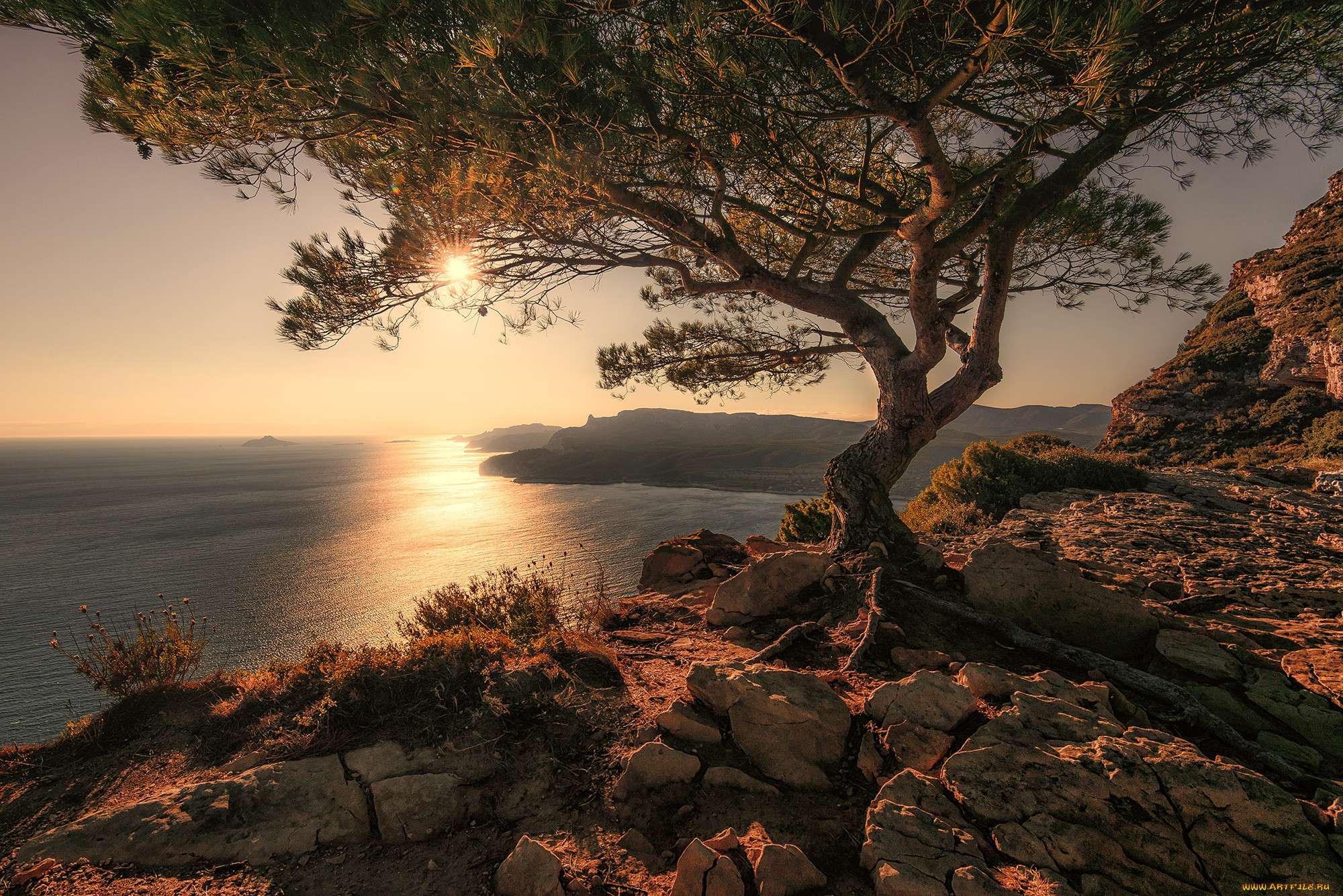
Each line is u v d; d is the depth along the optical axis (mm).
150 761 3564
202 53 3057
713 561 9125
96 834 2865
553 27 3574
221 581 95312
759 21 3441
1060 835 2641
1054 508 12547
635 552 102375
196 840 2896
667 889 2627
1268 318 33188
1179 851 2529
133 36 2992
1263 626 5285
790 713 3676
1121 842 2590
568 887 2646
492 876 2766
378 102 3600
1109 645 4855
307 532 143875
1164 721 3773
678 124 4668
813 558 6309
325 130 4082
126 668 4078
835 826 2932
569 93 3879
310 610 78375
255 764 3494
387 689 4078
